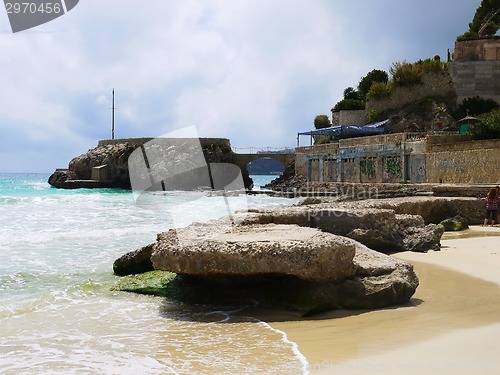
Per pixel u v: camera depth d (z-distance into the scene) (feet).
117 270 36.55
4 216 83.35
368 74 254.27
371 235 42.52
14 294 30.17
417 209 64.54
